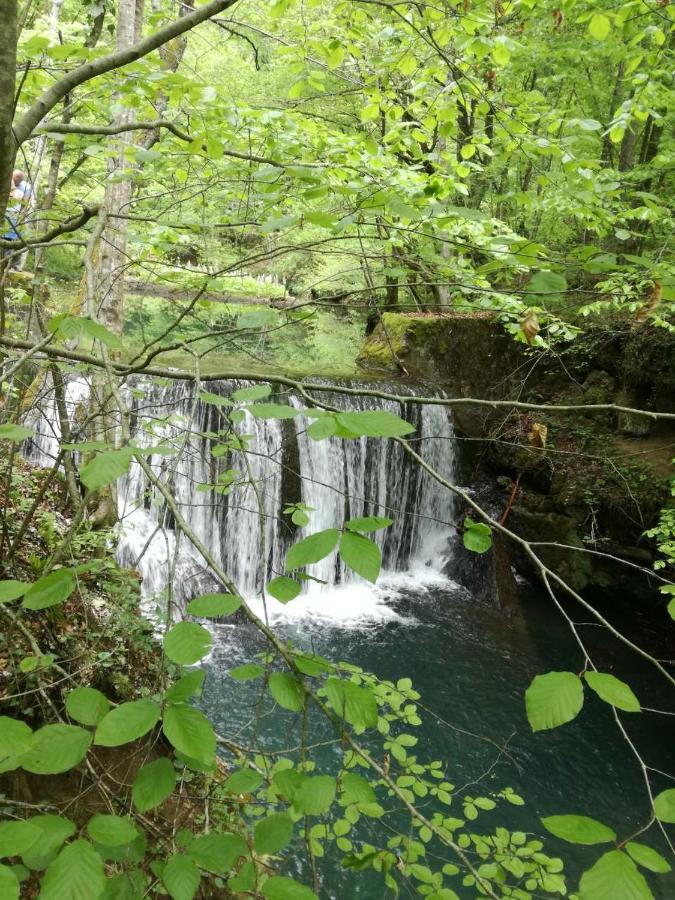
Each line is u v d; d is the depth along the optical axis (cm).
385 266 252
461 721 670
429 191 262
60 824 78
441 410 1059
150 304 1173
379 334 1258
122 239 510
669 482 872
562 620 912
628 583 949
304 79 373
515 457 1038
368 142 319
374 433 90
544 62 828
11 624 137
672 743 671
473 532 119
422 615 877
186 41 596
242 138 329
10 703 293
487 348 1166
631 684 775
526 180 875
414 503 1030
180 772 272
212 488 239
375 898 421
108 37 768
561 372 1071
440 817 291
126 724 76
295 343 1395
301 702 89
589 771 619
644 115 348
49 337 115
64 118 342
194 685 80
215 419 789
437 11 273
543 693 82
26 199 303
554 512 987
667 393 942
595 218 337
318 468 905
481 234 310
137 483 763
